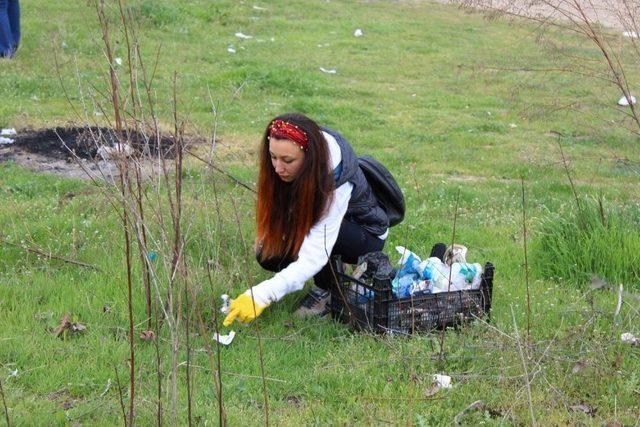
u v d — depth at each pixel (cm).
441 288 524
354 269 545
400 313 500
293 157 477
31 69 1213
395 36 1731
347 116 1162
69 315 505
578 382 461
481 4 626
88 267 583
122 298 527
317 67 1422
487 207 810
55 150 884
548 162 970
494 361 475
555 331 514
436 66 1513
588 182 946
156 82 1197
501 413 430
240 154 908
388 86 1361
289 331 509
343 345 491
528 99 1263
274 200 504
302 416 422
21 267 580
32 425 401
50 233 625
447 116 1208
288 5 1911
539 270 632
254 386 449
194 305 418
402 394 441
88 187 757
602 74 718
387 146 1046
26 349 469
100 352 470
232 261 566
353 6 2022
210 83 1231
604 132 1134
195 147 907
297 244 495
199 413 415
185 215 615
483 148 1063
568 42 1068
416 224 712
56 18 1470
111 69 414
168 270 425
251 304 476
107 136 887
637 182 954
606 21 846
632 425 422
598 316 536
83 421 410
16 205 685
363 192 518
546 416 430
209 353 382
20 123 957
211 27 1603
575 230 648
